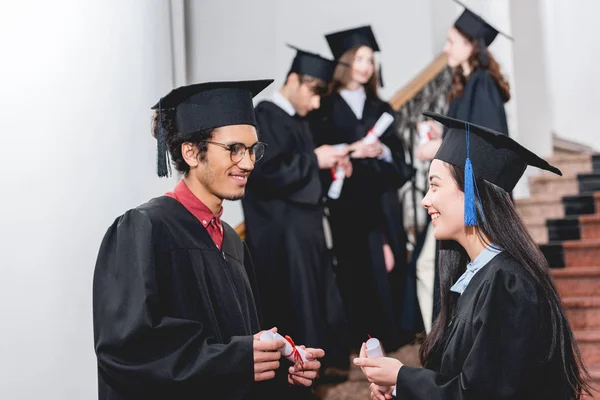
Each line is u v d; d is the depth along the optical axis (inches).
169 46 175.8
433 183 90.5
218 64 205.9
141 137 149.9
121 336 84.2
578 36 276.1
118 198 137.8
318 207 188.5
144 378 83.4
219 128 92.5
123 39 145.7
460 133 90.0
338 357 186.7
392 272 193.3
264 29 206.2
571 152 265.3
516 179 90.0
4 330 110.0
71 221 124.0
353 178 193.5
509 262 85.0
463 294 87.1
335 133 193.5
